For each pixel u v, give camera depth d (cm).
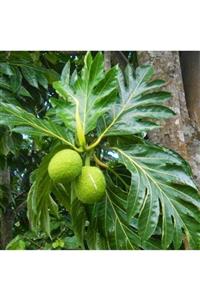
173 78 278
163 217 237
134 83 259
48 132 232
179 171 240
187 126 291
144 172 238
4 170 390
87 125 233
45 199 259
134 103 252
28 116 228
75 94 238
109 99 234
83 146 233
